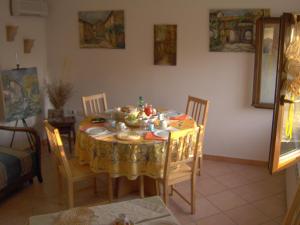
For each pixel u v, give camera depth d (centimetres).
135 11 436
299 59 195
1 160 332
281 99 197
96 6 453
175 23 421
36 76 454
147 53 443
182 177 299
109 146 289
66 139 502
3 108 400
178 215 311
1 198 331
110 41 457
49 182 380
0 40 408
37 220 187
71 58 483
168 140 273
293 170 313
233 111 421
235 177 391
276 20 370
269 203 333
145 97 458
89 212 185
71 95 492
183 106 443
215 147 439
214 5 401
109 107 479
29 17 454
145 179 341
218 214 313
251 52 397
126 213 194
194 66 425
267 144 415
